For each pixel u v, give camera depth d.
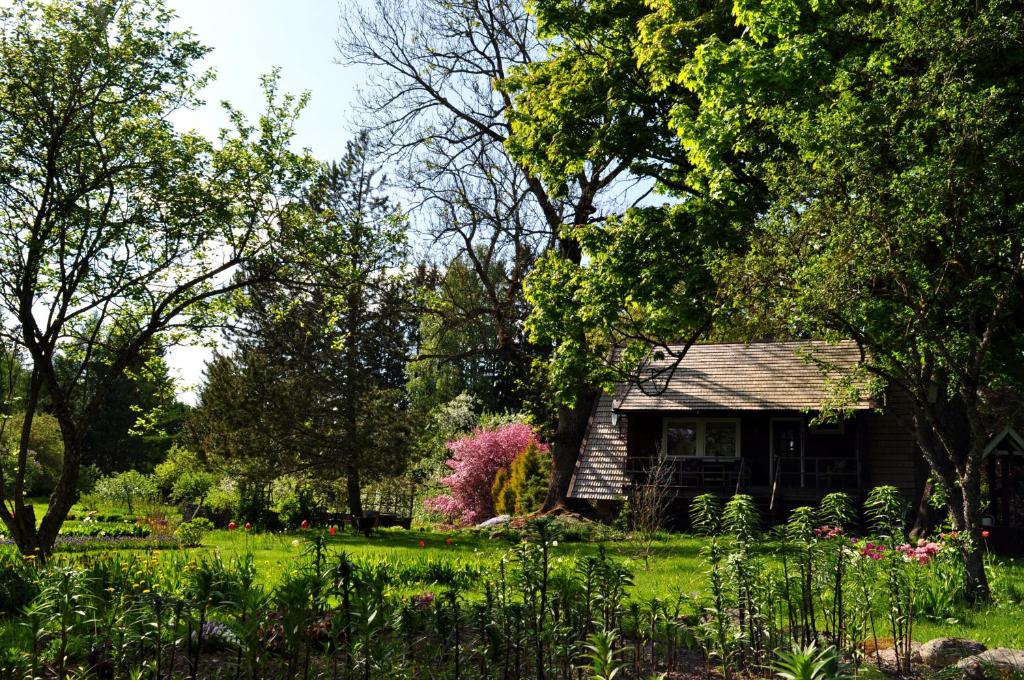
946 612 9.94
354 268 17.47
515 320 28.39
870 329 12.52
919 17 11.39
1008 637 8.75
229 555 15.48
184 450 33.06
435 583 11.08
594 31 20.23
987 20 11.12
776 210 12.12
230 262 15.84
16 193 13.46
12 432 20.30
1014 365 16.06
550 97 20.67
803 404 25.77
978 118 10.60
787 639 6.50
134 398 51.28
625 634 6.87
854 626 7.14
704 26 17.39
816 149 11.40
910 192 10.67
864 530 23.98
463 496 36.56
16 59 13.31
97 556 10.68
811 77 14.16
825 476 26.48
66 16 13.63
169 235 14.62
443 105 27.45
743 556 6.71
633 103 19.67
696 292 17.86
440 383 49.81
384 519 29.78
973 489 11.69
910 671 6.88
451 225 27.23
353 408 28.78
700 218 17.97
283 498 28.98
